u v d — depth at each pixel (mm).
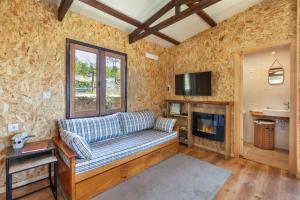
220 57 3566
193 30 3816
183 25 3582
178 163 3043
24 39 2254
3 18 2086
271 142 3785
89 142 2717
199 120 3936
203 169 2797
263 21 2951
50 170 2287
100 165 2123
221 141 3484
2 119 2115
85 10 2758
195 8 2543
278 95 3914
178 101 4156
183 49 4309
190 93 4047
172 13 3102
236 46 3307
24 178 2311
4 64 2107
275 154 3504
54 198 2025
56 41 2555
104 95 3225
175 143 3518
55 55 2551
